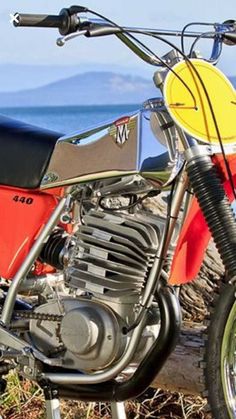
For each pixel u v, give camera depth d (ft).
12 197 8.52
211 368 7.80
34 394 10.50
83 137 8.08
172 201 7.66
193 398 10.32
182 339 10.05
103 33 7.23
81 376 8.18
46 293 8.52
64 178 8.13
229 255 7.15
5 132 8.67
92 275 8.02
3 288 8.95
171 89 7.48
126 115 7.81
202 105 7.52
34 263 8.46
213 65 7.77
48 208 8.41
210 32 7.80
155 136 7.60
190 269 7.65
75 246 8.14
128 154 7.69
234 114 7.62
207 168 7.35
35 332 8.46
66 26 7.09
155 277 7.81
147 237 7.89
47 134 8.55
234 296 7.70
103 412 10.40
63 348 8.30
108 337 7.93
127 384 8.11
